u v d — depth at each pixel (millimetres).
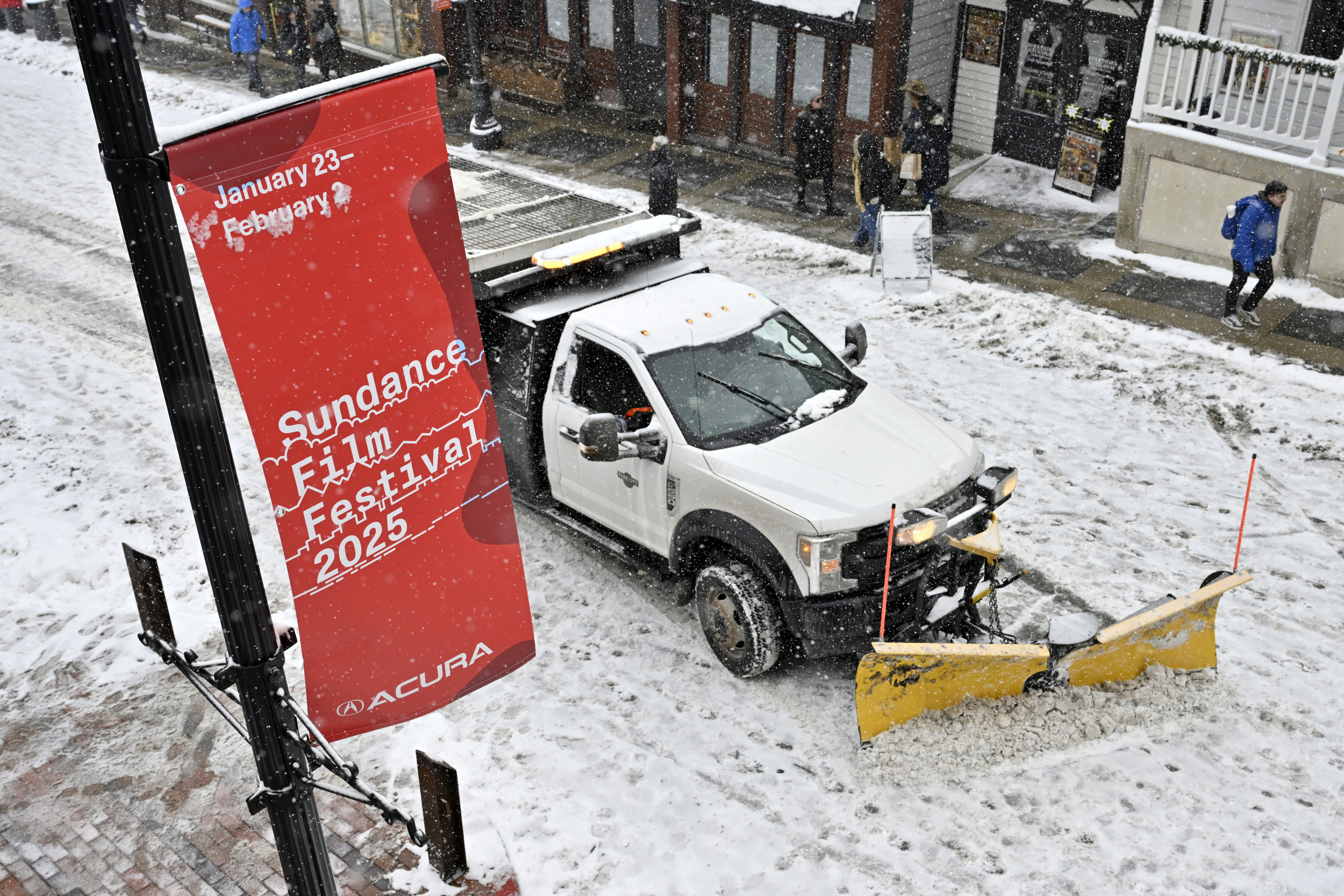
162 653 4941
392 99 3691
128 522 9086
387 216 3811
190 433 3559
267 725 4035
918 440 7055
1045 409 10148
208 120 3348
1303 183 11680
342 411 3908
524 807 6223
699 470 6871
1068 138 14883
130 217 3291
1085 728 6453
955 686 6402
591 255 8258
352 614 4203
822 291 12680
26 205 15781
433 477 4246
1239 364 10727
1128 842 5801
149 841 6102
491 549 4539
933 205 13984
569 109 19281
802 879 5688
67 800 6402
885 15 14555
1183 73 13742
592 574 8258
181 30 24156
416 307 3982
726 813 6121
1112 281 12609
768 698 6957
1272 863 5645
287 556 3932
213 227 3426
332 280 3738
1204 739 6434
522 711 6965
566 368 7832
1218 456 9359
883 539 6434
